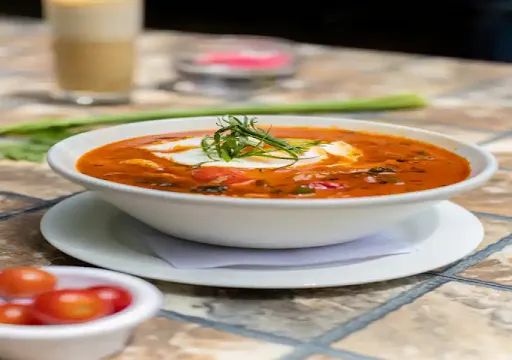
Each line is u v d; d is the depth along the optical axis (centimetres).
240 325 67
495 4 279
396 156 80
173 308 68
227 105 126
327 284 70
